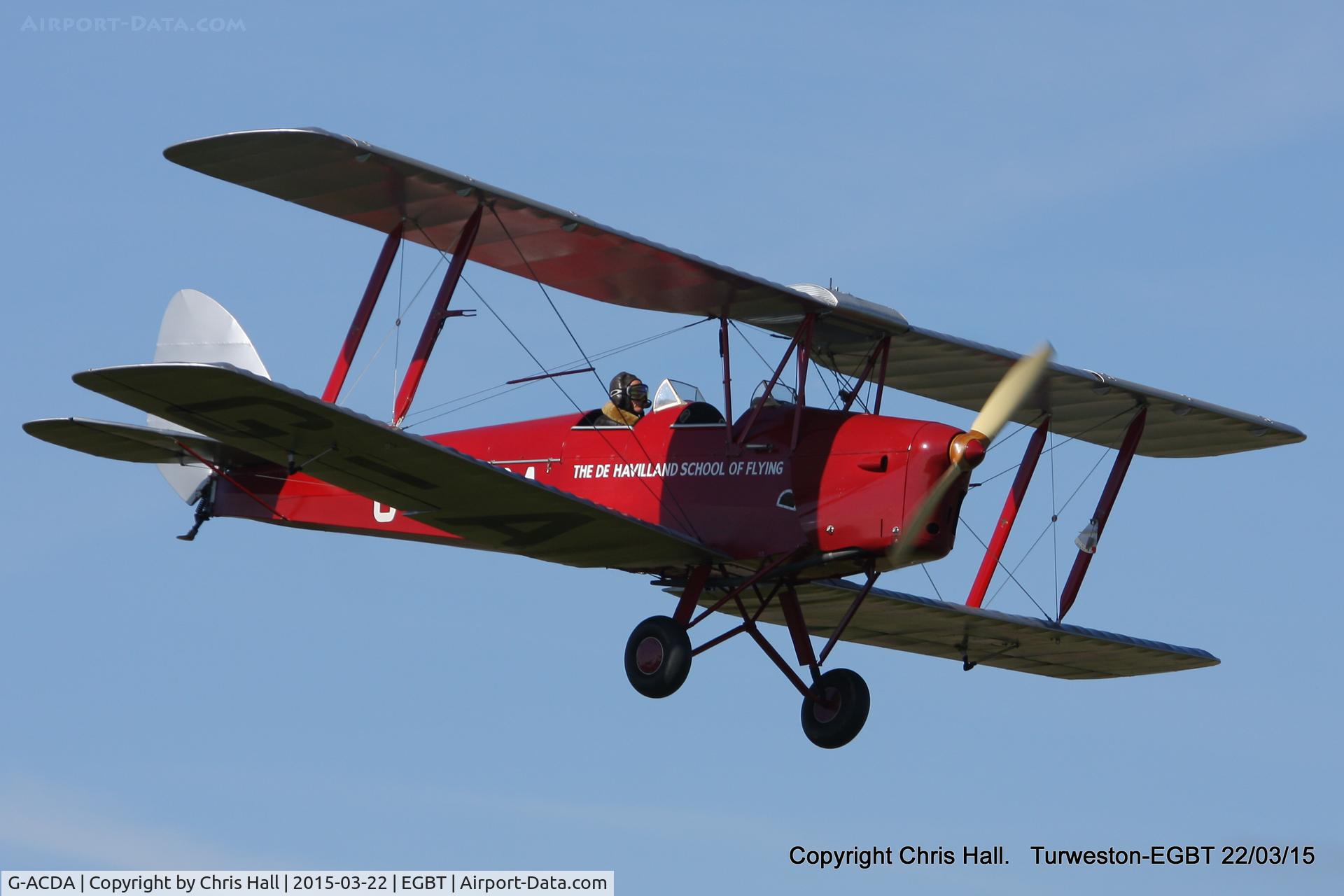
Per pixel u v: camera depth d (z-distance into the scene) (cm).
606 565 4403
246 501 5197
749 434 4278
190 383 3328
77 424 4225
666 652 4166
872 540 4056
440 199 3872
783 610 4528
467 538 4272
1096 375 5128
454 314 3844
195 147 3566
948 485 4044
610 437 4453
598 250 4150
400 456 3703
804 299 4341
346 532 5078
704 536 4253
